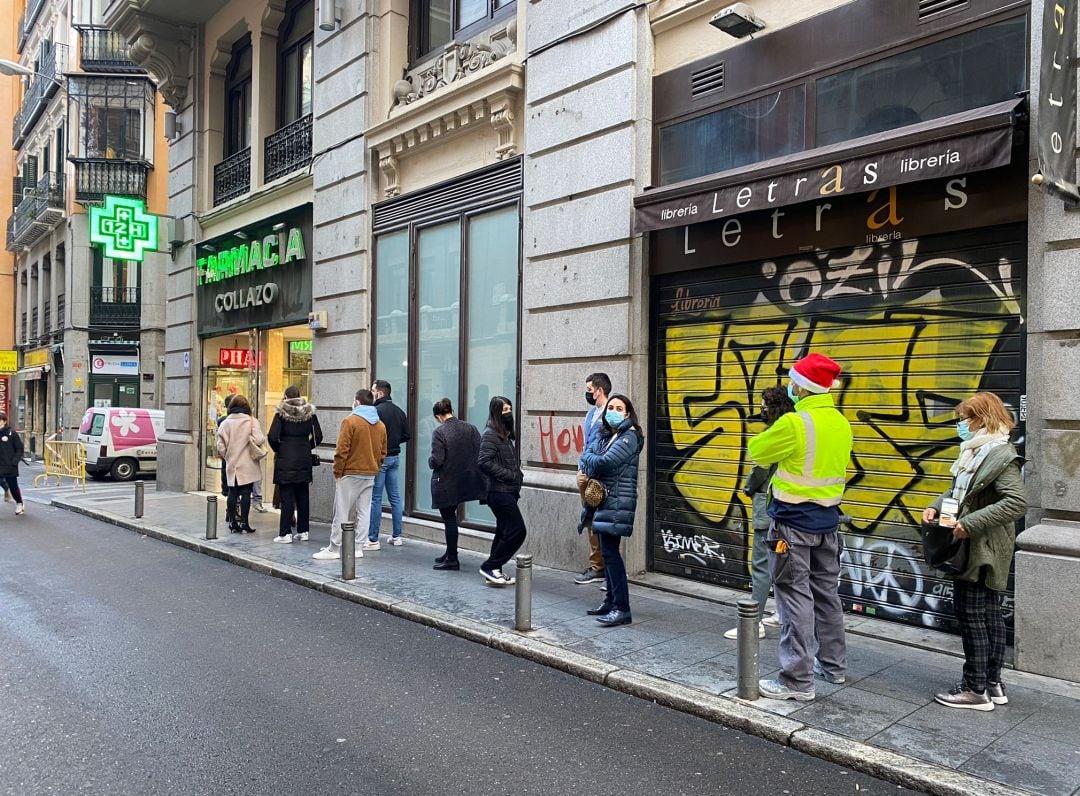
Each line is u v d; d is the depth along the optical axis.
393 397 11.14
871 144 5.75
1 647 5.78
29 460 29.25
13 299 37.31
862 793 3.66
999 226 5.44
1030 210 5.15
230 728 4.35
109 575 8.41
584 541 7.94
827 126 6.55
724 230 7.06
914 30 6.01
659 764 3.95
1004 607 5.31
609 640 5.77
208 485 16.41
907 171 5.50
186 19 15.77
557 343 8.41
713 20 6.95
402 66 11.37
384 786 3.68
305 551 9.37
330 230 12.09
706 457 7.27
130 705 4.68
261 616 6.75
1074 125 4.93
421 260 10.76
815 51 6.63
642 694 4.86
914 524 5.82
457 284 10.15
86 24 26.81
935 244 5.76
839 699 4.60
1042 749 3.93
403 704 4.75
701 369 7.33
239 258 14.53
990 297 5.48
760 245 6.79
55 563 9.09
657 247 7.63
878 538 6.03
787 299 6.67
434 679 5.20
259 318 14.16
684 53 7.63
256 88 14.26
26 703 4.68
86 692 4.88
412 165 10.95
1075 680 4.81
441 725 4.43
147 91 26.62
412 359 10.77
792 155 6.54
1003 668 5.09
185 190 16.53
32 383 34.25
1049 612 4.90
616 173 7.82
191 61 16.25
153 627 6.37
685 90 7.58
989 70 5.59
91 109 26.45
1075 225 4.88
